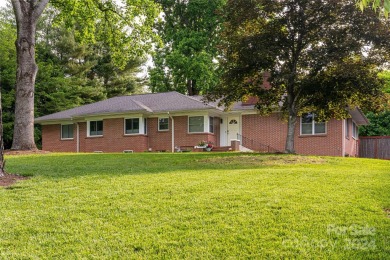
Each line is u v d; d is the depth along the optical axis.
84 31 20.56
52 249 4.15
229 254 3.89
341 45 12.12
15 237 4.48
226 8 13.88
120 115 22.20
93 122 23.27
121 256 3.93
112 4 19.91
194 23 33.16
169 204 5.55
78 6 19.22
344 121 18.75
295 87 14.02
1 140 7.86
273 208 5.23
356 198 5.79
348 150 20.45
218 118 22.20
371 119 28.30
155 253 3.98
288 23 13.16
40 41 35.84
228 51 13.94
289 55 13.73
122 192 6.34
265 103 15.12
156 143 21.98
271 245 4.05
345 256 3.78
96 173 8.46
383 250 3.90
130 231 4.57
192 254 3.92
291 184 6.82
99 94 36.25
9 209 5.51
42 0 15.55
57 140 24.80
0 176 7.73
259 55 12.49
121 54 21.11
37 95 30.86
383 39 12.09
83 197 6.09
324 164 11.12
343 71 11.84
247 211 5.12
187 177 7.68
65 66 36.12
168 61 31.14
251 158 12.28
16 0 14.95
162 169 9.25
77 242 4.30
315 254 3.82
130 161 11.55
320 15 12.95
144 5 19.73
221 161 11.54
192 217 4.97
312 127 19.23
